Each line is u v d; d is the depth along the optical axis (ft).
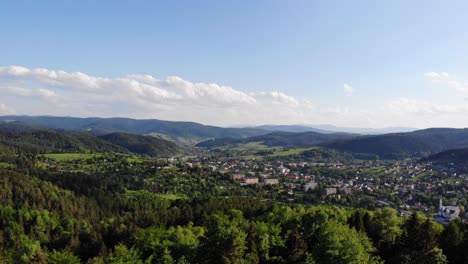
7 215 545.03
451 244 288.92
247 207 506.89
